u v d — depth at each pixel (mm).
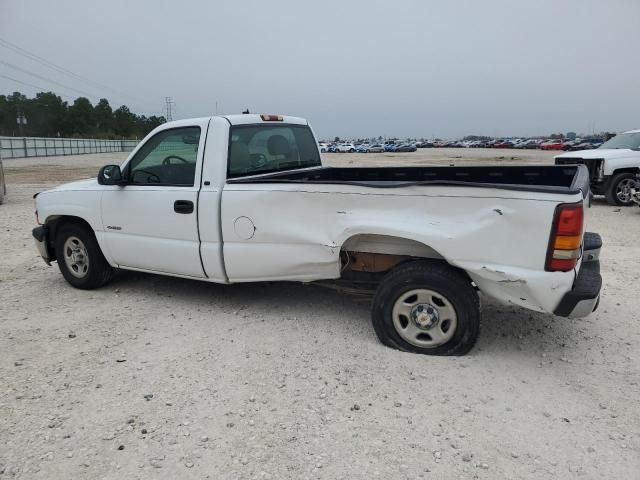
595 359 3975
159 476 2691
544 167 5102
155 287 5840
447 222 3775
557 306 3604
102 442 2973
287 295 5473
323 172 5934
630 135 13648
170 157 4988
